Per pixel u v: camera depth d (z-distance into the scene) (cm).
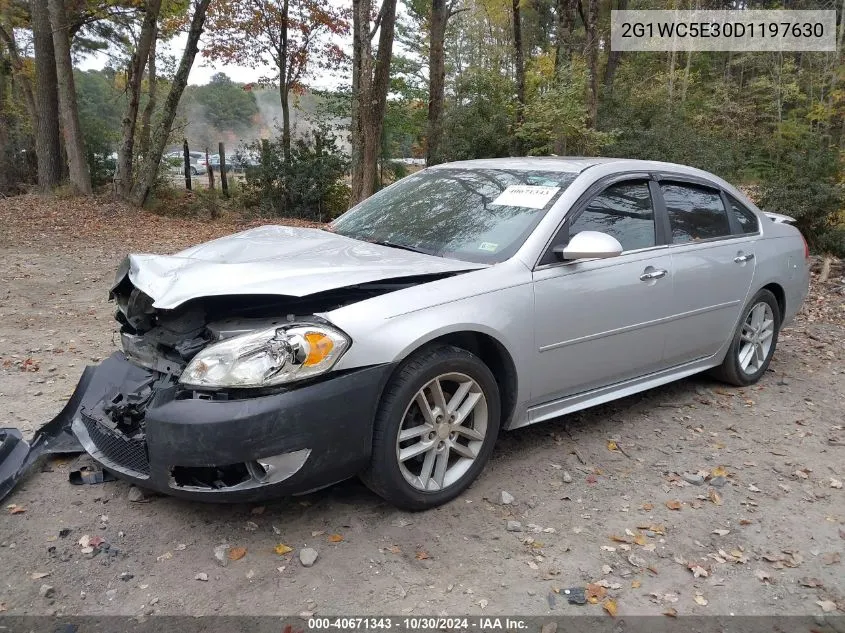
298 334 282
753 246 499
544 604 269
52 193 1689
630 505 345
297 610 260
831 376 558
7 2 1895
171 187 2041
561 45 1530
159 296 302
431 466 327
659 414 462
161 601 262
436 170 473
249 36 2083
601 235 349
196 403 278
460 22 2902
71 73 1633
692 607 272
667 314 428
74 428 340
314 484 292
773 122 2500
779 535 325
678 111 1923
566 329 369
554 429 431
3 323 653
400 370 308
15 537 298
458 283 331
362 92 1340
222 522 313
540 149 1398
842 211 1120
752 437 432
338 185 1859
